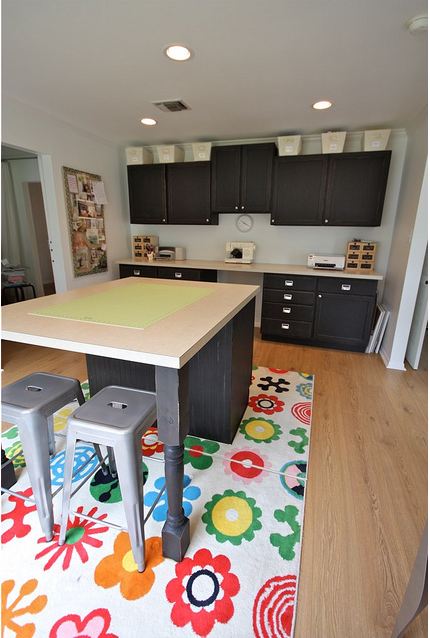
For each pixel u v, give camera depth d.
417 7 1.58
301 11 1.61
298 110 2.85
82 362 3.06
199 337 1.14
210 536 1.37
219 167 3.70
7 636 1.04
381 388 2.67
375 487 1.65
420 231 2.75
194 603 1.13
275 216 3.64
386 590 1.19
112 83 2.38
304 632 1.07
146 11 1.62
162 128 3.38
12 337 1.18
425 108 2.68
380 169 3.22
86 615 1.09
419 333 2.99
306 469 1.76
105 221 4.00
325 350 3.54
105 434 1.13
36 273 5.17
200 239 4.36
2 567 1.22
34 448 1.24
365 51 1.95
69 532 1.38
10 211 4.93
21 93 2.56
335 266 3.58
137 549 1.20
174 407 1.09
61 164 3.25
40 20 1.68
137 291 1.94
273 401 2.44
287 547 1.33
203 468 1.75
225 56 2.02
